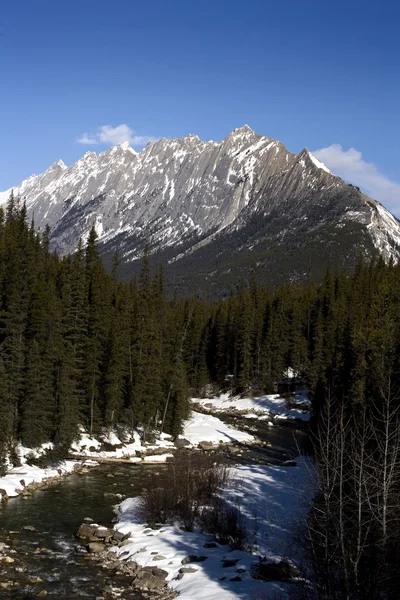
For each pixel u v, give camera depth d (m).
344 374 56.97
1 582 22.56
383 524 14.64
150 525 30.53
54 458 46.16
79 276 62.84
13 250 64.75
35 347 47.81
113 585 22.94
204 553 26.12
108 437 58.06
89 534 29.17
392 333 49.16
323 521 17.20
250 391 100.12
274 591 20.64
